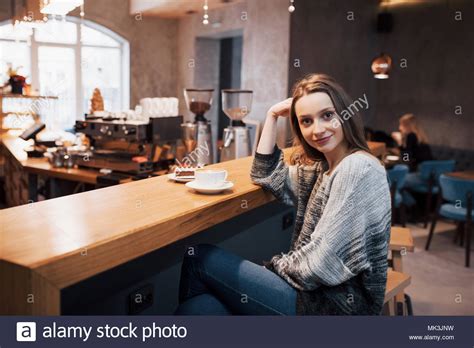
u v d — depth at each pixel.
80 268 1.13
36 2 3.26
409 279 2.17
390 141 6.93
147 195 1.74
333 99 1.58
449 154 6.43
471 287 3.94
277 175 1.93
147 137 3.35
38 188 4.34
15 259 1.05
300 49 5.92
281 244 2.91
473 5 6.04
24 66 7.00
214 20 6.88
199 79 7.61
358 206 1.45
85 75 7.57
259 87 6.22
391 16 6.96
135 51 7.31
